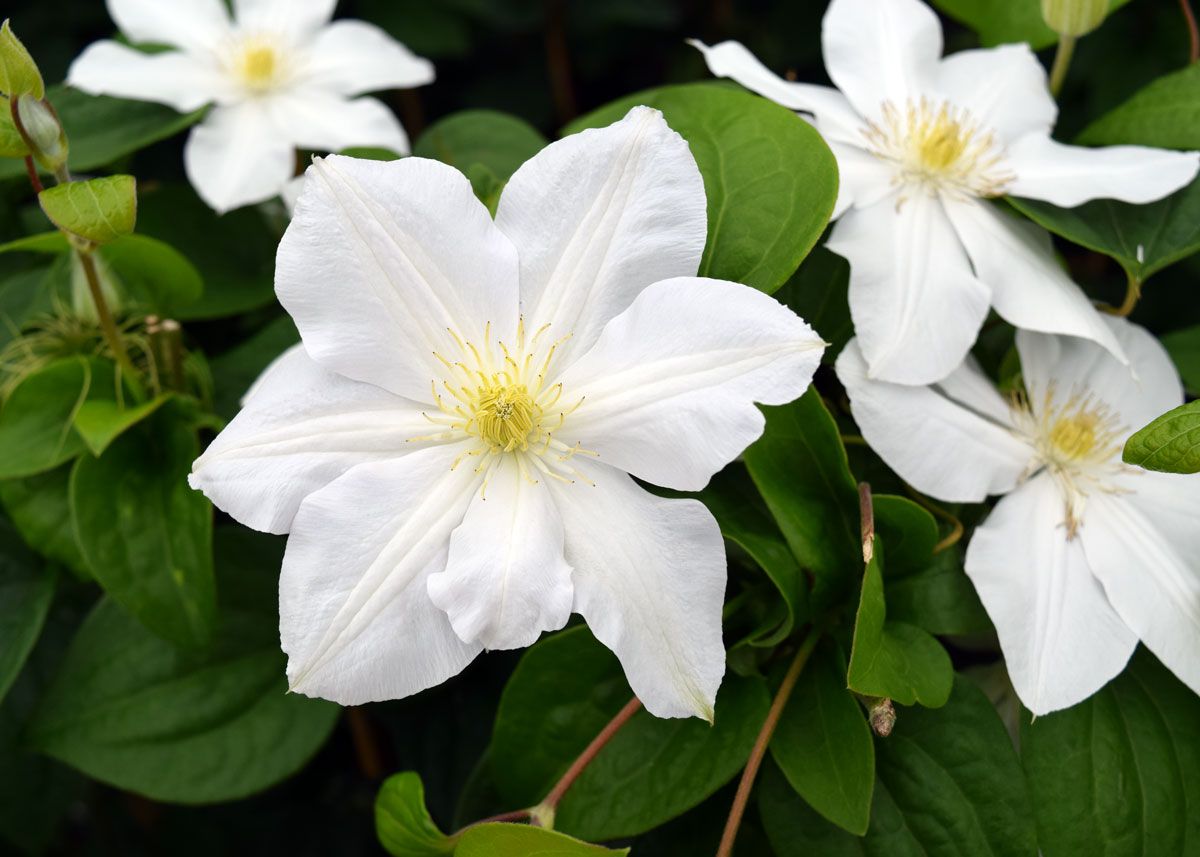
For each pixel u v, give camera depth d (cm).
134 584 55
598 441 48
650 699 47
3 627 57
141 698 56
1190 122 56
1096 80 73
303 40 66
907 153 54
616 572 47
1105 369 54
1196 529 52
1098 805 51
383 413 49
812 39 80
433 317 49
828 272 54
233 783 56
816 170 51
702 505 47
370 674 47
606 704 52
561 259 49
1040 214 54
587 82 86
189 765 56
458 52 74
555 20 78
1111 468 53
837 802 49
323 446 48
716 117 53
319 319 48
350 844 71
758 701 51
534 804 52
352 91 65
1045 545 51
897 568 52
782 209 51
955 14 63
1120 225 55
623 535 48
